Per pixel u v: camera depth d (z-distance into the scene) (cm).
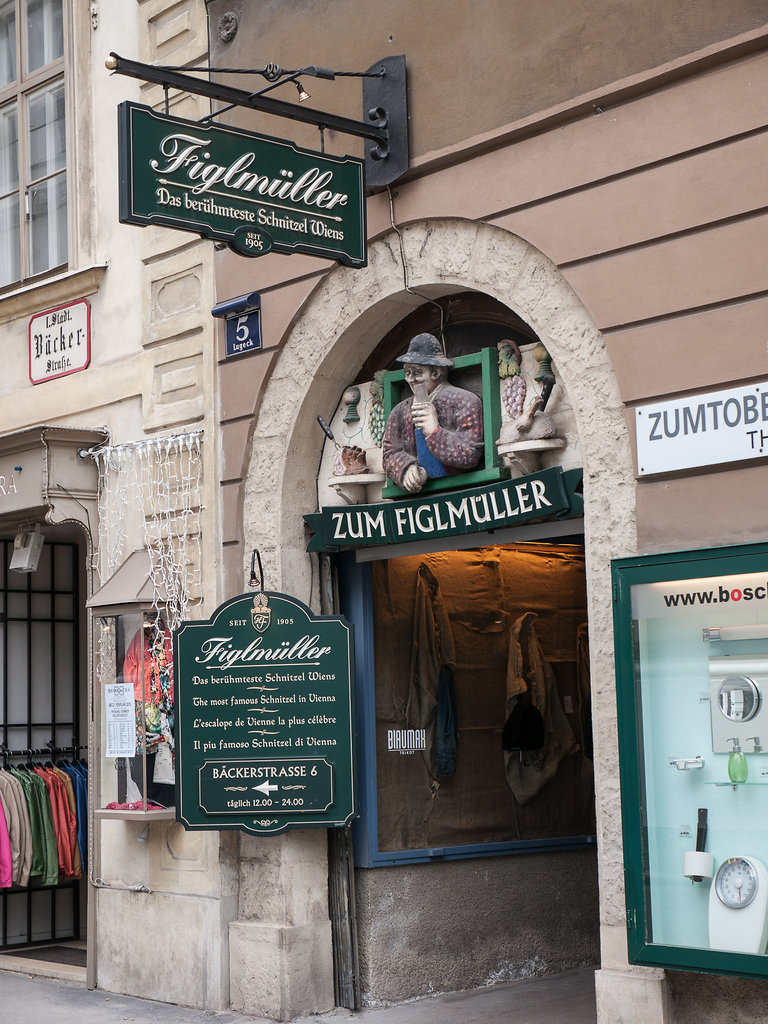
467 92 684
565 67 639
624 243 609
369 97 726
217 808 753
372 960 758
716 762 561
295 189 659
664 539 585
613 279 612
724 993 561
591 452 618
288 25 789
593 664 610
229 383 811
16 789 949
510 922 819
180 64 867
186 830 804
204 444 823
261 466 787
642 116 606
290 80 674
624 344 606
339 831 766
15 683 1038
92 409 911
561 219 636
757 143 563
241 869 782
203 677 765
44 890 1038
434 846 791
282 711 749
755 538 554
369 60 735
